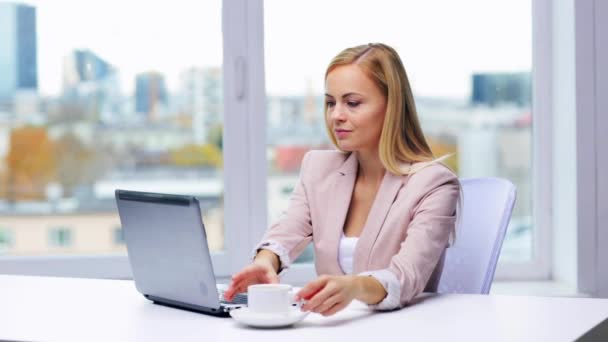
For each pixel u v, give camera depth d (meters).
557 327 1.38
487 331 1.36
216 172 2.98
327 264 1.97
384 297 1.54
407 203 1.83
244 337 1.35
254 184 2.94
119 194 1.65
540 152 2.98
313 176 2.09
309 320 1.48
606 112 2.74
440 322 1.43
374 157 1.97
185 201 1.47
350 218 2.01
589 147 2.75
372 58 1.89
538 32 2.96
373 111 1.88
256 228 2.95
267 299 1.43
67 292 1.79
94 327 1.44
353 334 1.36
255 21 2.93
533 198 3.01
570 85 2.80
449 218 1.80
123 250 2.96
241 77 2.93
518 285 2.89
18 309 1.61
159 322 1.48
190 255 1.51
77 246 2.94
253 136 2.94
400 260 1.68
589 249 2.76
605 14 2.73
